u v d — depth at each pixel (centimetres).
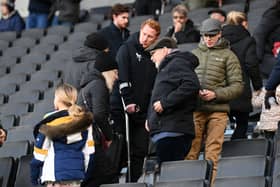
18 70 4538
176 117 2806
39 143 2586
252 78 3191
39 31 4988
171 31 4084
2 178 2939
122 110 3122
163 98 2795
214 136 2939
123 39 3644
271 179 2745
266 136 3111
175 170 2817
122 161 3094
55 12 5219
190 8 4788
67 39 4759
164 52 2862
